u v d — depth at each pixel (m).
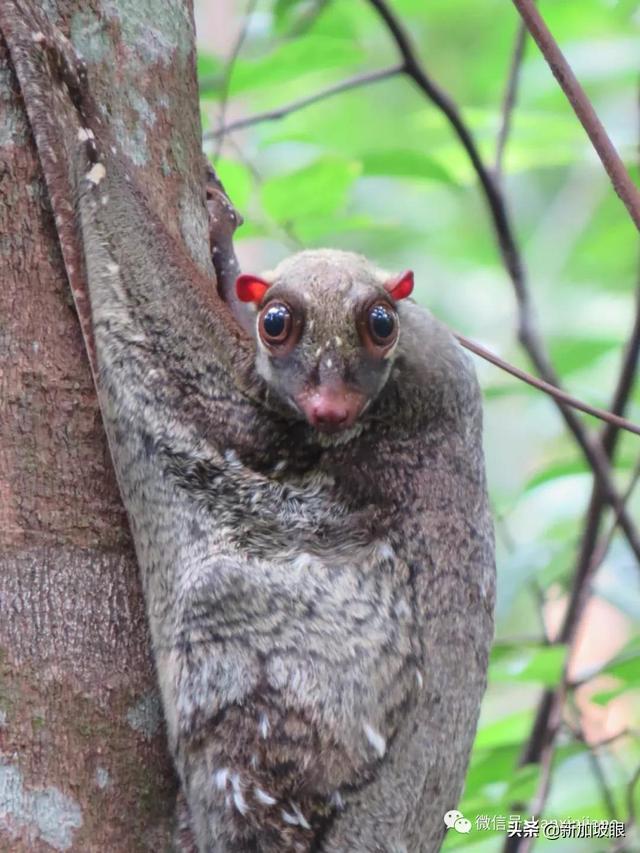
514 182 16.48
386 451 5.58
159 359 5.44
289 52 8.41
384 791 5.10
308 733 5.00
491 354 6.64
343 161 8.07
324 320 5.39
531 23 5.57
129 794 4.99
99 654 5.05
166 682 5.11
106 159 5.62
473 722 5.49
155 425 5.36
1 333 5.16
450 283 15.05
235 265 6.90
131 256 5.54
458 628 5.40
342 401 5.24
